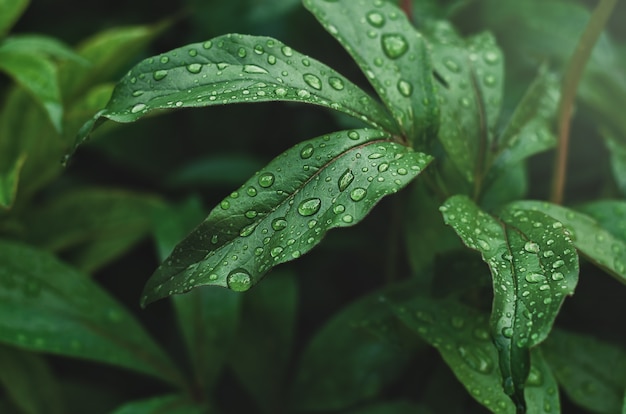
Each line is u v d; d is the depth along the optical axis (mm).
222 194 773
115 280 787
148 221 693
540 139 591
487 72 589
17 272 622
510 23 691
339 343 638
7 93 713
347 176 519
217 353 637
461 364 552
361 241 705
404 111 546
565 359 589
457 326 565
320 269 755
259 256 509
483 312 569
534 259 514
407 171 517
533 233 524
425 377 658
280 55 532
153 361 628
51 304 620
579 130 696
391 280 677
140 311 781
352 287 774
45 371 654
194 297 642
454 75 583
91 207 688
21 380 645
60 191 783
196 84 521
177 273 509
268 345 658
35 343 607
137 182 831
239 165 715
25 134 664
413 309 571
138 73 523
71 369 769
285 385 696
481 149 579
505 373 496
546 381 551
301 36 714
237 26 714
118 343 623
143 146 784
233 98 516
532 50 688
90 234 690
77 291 627
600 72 666
